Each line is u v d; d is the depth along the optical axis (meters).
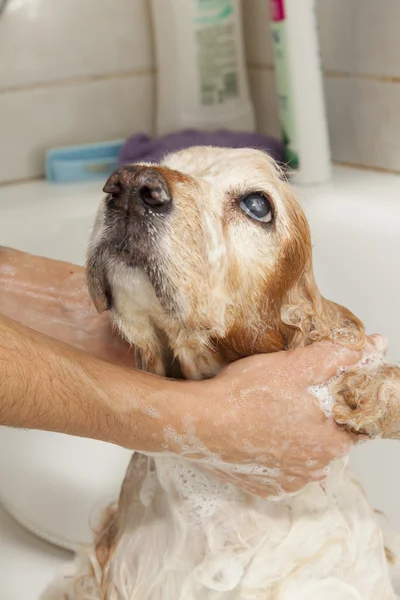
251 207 0.85
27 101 1.72
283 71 1.48
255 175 0.86
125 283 0.77
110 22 1.75
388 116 1.50
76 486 1.35
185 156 0.90
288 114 1.50
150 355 0.84
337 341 0.85
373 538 0.93
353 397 0.80
